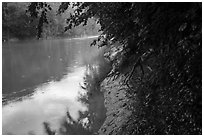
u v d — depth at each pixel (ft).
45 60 105.50
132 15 14.51
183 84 11.35
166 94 13.01
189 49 10.07
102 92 41.78
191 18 10.21
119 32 16.71
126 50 17.25
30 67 86.99
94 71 70.23
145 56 15.56
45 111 39.55
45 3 17.39
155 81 14.11
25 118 36.91
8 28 197.16
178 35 11.38
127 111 25.31
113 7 15.49
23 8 187.11
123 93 31.45
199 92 10.62
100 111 34.01
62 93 50.24
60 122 34.40
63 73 73.72
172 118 13.17
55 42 221.66
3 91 53.21
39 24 18.61
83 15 17.62
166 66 12.28
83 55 118.73
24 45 183.83
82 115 35.60
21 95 50.08
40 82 62.13
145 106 17.72
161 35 12.23
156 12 11.59
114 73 21.58
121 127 22.84
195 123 11.21
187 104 11.33
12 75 71.87
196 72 10.52
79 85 56.08
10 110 40.75
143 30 12.51
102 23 18.85
